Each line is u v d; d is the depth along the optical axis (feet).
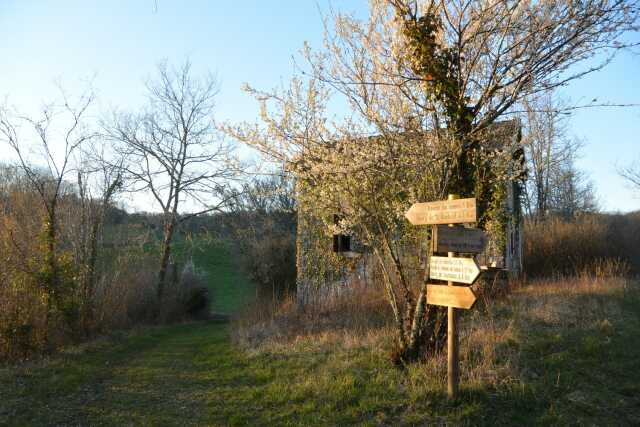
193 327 64.54
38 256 36.83
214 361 30.48
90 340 40.60
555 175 87.81
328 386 21.06
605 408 17.67
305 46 23.40
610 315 29.37
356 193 22.66
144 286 67.67
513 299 36.06
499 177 23.16
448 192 22.03
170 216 77.00
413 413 17.63
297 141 23.59
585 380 19.98
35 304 35.17
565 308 30.81
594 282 40.11
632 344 23.88
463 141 20.77
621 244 58.49
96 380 27.30
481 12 21.12
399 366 22.16
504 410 17.54
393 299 23.06
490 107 22.43
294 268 81.46
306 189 25.61
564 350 23.24
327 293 46.06
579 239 55.01
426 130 22.82
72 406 22.27
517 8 21.56
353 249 45.11
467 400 18.04
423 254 25.09
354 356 25.31
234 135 23.88
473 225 22.82
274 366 26.50
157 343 43.88
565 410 17.44
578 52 20.26
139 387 25.34
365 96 22.91
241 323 46.96
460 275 17.22
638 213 75.46
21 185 44.11
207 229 84.94
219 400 21.88
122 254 59.26
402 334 22.61
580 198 93.35
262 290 81.41
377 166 22.24
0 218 37.29
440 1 21.63
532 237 57.06
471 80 22.41
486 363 21.17
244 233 85.71
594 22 19.45
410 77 22.31
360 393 20.01
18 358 32.17
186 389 24.31
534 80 21.11
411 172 22.47
